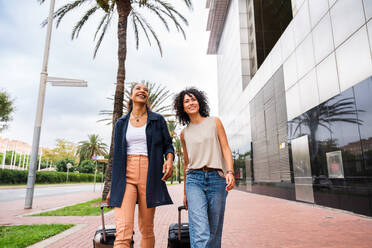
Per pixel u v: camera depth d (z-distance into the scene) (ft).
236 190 76.38
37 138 32.58
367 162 21.61
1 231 16.42
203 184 7.22
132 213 7.11
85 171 212.43
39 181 120.88
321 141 29.27
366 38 21.94
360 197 22.49
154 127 7.87
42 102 33.65
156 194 7.34
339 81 25.88
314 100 31.04
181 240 7.72
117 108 35.88
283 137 41.34
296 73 36.35
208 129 7.63
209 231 6.56
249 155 62.85
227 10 97.86
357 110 23.00
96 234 7.47
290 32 38.32
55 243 13.80
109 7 39.68
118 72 37.01
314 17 30.91
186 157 8.28
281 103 42.22
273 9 68.69
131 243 7.18
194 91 8.44
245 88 67.21
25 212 27.43
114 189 7.13
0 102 74.28
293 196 37.17
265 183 50.83
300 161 34.83
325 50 28.55
